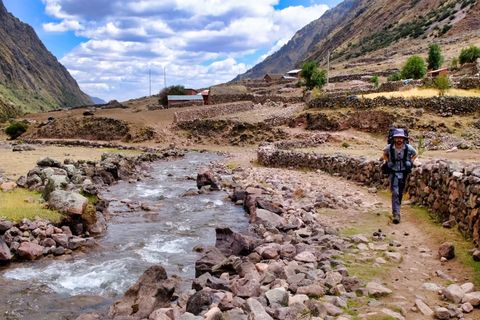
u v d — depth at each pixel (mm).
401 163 14305
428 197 15086
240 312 7609
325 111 58062
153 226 18188
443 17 168125
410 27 182125
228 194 25547
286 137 58062
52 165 25766
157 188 29297
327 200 18281
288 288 8664
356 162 24797
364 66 129875
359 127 51531
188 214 20516
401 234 12781
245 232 14328
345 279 8906
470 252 10227
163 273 10219
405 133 14289
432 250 11070
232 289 8789
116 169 33031
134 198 25047
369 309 7711
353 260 10508
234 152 57156
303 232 13617
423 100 49188
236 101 94875
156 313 7949
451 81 56844
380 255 10867
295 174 29484
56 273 12508
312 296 8328
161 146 64438
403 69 81438
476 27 142750
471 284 8414
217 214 20359
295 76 146000
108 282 11758
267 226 14828
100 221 17812
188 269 12523
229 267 10578
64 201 16688
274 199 19234
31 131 82188
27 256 13664
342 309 7773
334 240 12164
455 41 133375
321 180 25781
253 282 8750
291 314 7348
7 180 22109
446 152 31219
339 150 38406
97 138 74188
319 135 50562
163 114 82375
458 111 46938
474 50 84562
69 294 10977
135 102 152625
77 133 76625
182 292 10109
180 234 16797
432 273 9508
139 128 71688
